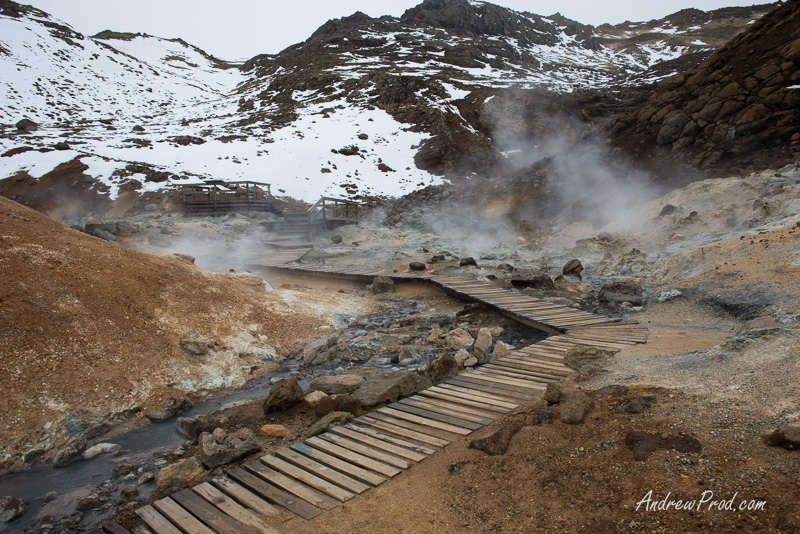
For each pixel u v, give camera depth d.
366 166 41.44
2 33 77.25
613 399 4.57
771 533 2.77
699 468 3.40
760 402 3.90
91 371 6.31
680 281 10.80
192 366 7.32
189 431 5.70
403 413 5.30
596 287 12.66
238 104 63.44
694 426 3.83
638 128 28.70
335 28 94.31
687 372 4.91
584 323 8.59
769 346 4.84
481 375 6.28
